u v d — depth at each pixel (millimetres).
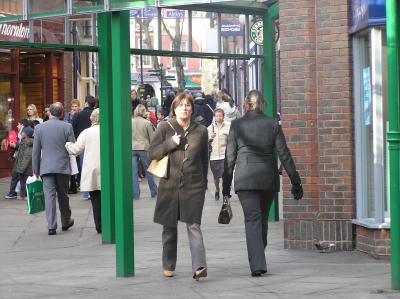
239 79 73938
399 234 18859
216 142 39844
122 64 21516
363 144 24750
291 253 24938
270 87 32844
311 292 19016
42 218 35438
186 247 26891
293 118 25234
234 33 33344
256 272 21125
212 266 23047
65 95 67500
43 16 23812
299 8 25047
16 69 57594
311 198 25250
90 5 22062
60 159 30953
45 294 19688
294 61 25172
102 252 26516
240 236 29016
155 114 72875
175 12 32219
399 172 18844
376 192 23797
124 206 21562
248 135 21469
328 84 24844
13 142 44875
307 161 25188
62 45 27141
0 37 35344
